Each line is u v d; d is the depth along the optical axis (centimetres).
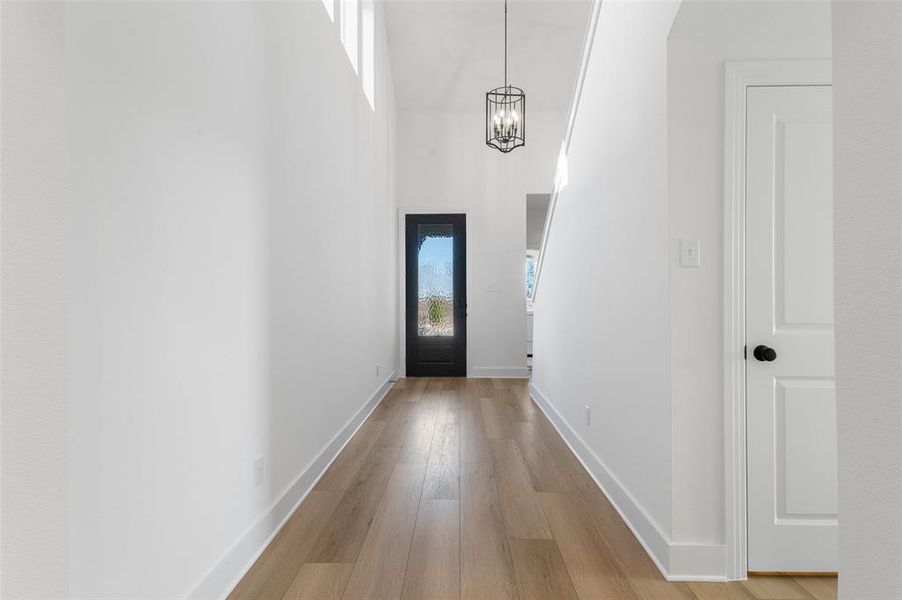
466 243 667
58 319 85
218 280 170
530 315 882
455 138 670
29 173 81
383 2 548
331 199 321
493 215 669
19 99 79
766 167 191
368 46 471
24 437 80
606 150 270
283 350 233
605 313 273
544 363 470
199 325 157
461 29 584
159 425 136
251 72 198
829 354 190
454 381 638
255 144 201
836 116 81
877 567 73
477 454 337
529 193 670
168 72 140
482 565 193
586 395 315
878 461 73
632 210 229
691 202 190
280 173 229
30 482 81
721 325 190
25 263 80
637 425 224
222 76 173
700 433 189
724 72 189
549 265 444
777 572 190
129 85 124
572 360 354
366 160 447
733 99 189
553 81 640
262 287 209
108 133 116
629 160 233
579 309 333
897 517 70
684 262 190
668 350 191
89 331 110
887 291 72
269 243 216
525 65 623
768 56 189
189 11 151
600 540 215
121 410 121
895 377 70
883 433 72
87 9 110
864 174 75
